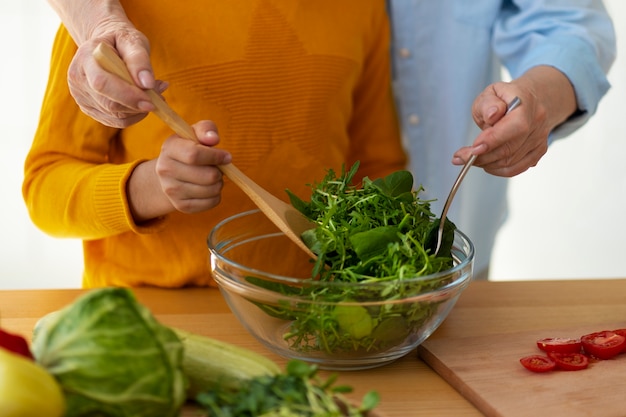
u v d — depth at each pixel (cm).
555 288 130
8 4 295
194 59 130
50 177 129
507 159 119
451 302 97
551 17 150
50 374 67
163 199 119
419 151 165
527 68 140
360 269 96
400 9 155
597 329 112
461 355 102
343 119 147
